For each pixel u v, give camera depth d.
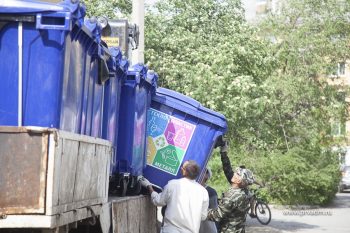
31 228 5.43
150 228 10.75
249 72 20.97
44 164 5.39
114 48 9.44
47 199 5.38
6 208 5.36
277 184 34.03
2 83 6.00
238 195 9.76
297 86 35.78
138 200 9.55
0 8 5.89
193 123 11.45
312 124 37.12
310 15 39.03
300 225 25.62
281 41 38.03
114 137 9.45
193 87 19.50
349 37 39.06
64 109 6.23
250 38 21.95
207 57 20.19
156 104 11.46
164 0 23.34
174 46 21.34
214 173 29.47
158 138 11.42
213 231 11.45
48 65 5.99
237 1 23.80
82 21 6.44
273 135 28.45
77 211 6.13
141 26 15.57
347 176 55.75
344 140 39.44
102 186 7.17
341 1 39.19
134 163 10.31
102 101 8.34
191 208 9.32
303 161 33.81
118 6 22.86
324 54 38.75
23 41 5.97
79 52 6.75
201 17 23.11
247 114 19.77
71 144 5.84
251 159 29.64
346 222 27.27
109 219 7.57
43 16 5.88
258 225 25.27
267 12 39.22
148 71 11.42
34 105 6.00
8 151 5.39
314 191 35.38
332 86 38.59
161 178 11.39
